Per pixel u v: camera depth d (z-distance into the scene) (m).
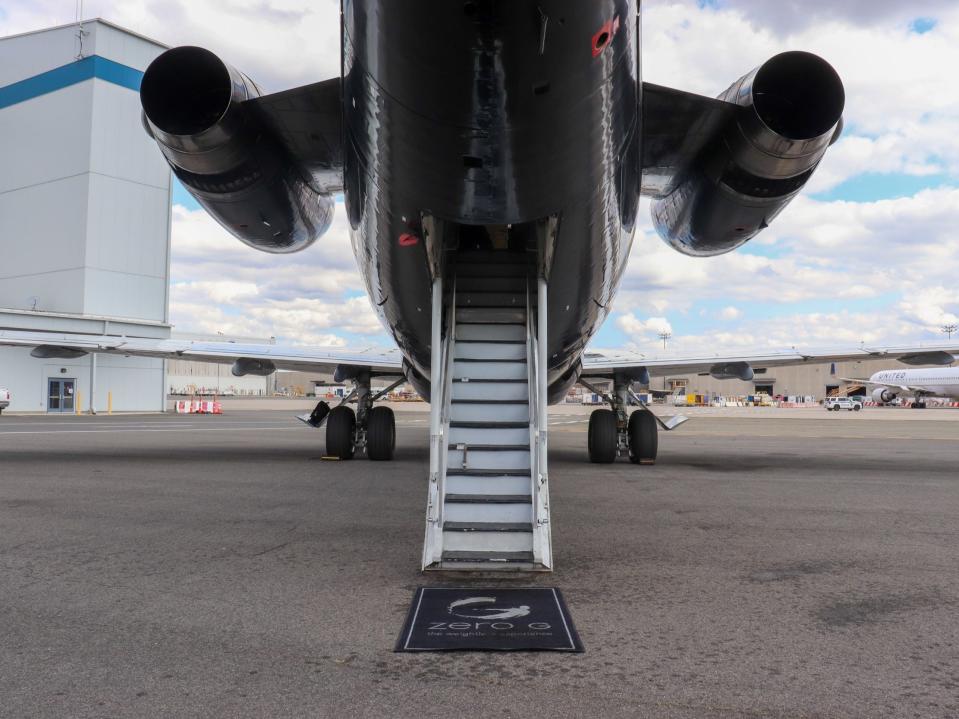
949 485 9.20
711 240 7.04
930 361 11.76
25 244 38.91
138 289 39.25
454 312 6.24
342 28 4.37
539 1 3.51
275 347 12.12
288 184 6.49
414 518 6.53
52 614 3.66
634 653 3.10
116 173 38.19
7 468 10.78
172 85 5.43
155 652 3.12
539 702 2.60
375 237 6.13
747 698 2.64
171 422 29.22
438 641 3.25
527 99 4.11
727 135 5.74
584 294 6.86
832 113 5.16
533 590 4.09
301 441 18.12
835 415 48.91
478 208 5.16
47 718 2.47
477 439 5.57
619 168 5.22
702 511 6.95
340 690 2.71
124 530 5.95
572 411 58.19
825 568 4.66
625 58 4.27
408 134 4.54
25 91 39.22
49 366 36.69
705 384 102.88
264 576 4.43
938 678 2.84
